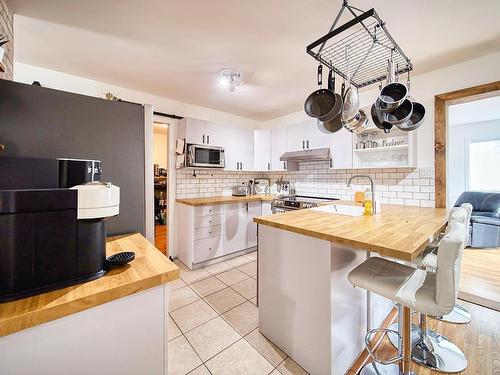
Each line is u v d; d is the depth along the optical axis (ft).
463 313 6.50
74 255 2.61
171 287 8.29
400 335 4.97
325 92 5.29
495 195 13.55
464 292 7.66
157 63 7.43
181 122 10.95
